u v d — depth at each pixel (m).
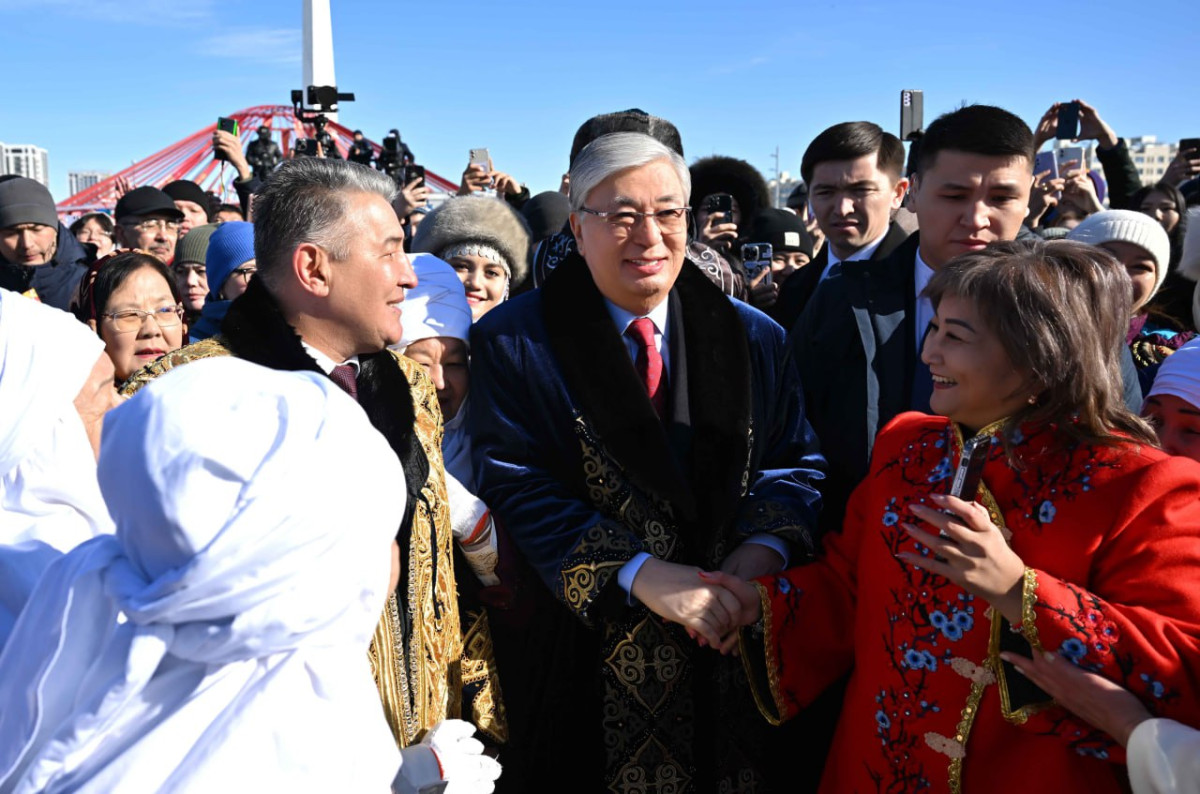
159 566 1.16
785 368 2.49
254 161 8.86
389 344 2.03
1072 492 1.70
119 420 1.19
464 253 3.20
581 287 2.34
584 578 2.14
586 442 2.26
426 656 2.01
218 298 3.57
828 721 2.49
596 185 2.20
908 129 4.88
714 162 5.02
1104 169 5.70
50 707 1.17
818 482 2.44
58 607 1.20
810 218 6.59
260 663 1.20
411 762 1.61
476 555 2.31
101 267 2.96
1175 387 2.01
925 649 1.84
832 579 2.17
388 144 8.00
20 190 5.39
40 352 1.56
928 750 1.83
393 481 1.27
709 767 2.28
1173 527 1.62
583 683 2.29
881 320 2.61
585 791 2.30
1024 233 3.89
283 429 1.17
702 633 2.06
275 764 1.18
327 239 1.90
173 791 1.13
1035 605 1.61
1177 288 3.66
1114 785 1.72
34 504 1.56
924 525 1.86
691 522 2.24
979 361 1.71
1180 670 1.57
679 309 2.40
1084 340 1.65
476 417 2.35
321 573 1.16
